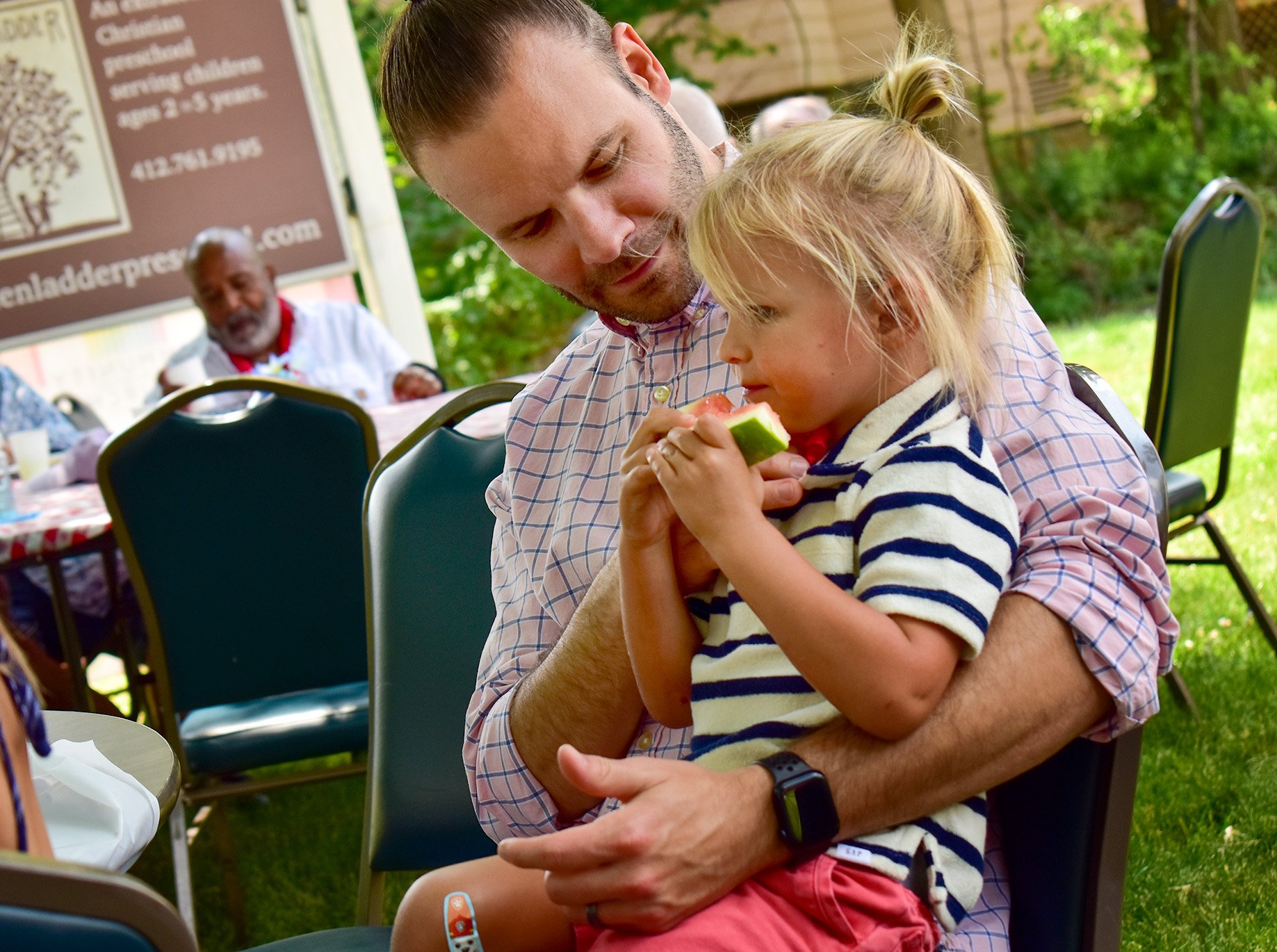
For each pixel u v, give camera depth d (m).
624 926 1.14
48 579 3.48
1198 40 10.05
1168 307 2.78
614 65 1.56
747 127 1.81
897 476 1.19
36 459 3.71
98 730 1.62
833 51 11.46
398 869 1.77
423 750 1.78
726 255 1.26
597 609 1.43
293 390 2.73
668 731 1.43
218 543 2.77
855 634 1.09
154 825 1.33
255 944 2.96
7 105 5.89
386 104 1.59
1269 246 8.22
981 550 1.15
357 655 2.86
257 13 5.95
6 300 5.99
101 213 6.00
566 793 1.47
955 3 10.80
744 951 1.11
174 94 5.96
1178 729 3.03
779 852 1.15
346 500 2.79
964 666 1.16
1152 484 1.27
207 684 2.81
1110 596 1.19
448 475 1.87
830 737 1.17
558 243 1.56
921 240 1.26
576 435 1.65
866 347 1.24
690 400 1.54
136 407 6.14
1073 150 9.99
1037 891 1.30
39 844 1.03
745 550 1.13
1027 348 1.36
